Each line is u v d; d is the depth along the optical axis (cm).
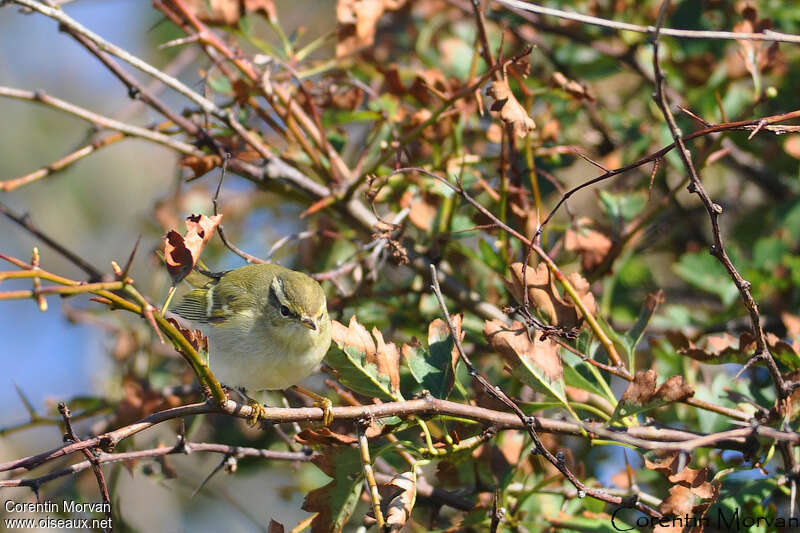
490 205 1105
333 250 1174
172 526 1313
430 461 734
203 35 1020
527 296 766
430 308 1083
